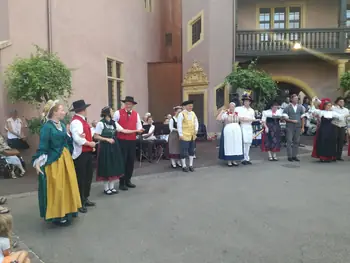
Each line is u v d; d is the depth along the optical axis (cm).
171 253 374
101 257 368
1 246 283
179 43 1795
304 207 522
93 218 490
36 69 795
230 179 716
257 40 1602
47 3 956
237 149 850
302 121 935
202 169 832
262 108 1343
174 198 582
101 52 1170
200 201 561
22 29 898
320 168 822
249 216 485
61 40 1001
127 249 387
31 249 389
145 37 1566
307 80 1748
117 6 1287
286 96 2023
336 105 932
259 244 393
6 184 707
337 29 1581
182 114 801
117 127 627
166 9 1806
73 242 407
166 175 770
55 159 444
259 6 1794
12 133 845
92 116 1116
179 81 1634
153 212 511
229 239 408
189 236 419
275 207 523
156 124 1104
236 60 1606
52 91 808
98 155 607
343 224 451
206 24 1495
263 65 1753
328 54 1609
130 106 651
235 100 1379
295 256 362
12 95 824
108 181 614
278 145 927
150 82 1647
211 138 1479
